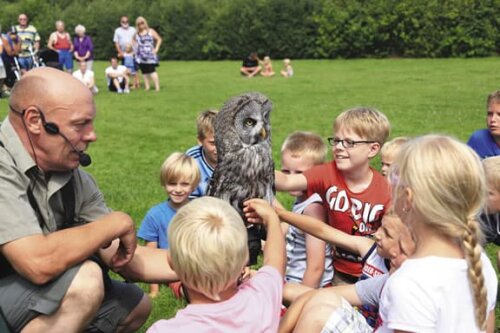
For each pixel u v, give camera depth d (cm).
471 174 235
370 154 382
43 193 300
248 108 281
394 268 294
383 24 3172
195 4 3712
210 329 246
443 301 232
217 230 247
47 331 290
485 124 1126
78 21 3931
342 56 3350
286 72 2312
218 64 3139
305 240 411
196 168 478
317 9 3422
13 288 291
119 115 1327
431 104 1403
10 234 277
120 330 339
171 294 456
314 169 400
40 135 286
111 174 814
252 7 3525
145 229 487
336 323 271
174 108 1428
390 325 238
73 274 288
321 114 1298
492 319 263
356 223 382
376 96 1591
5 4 4303
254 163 284
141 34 1775
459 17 3020
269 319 255
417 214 242
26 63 1680
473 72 2205
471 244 232
